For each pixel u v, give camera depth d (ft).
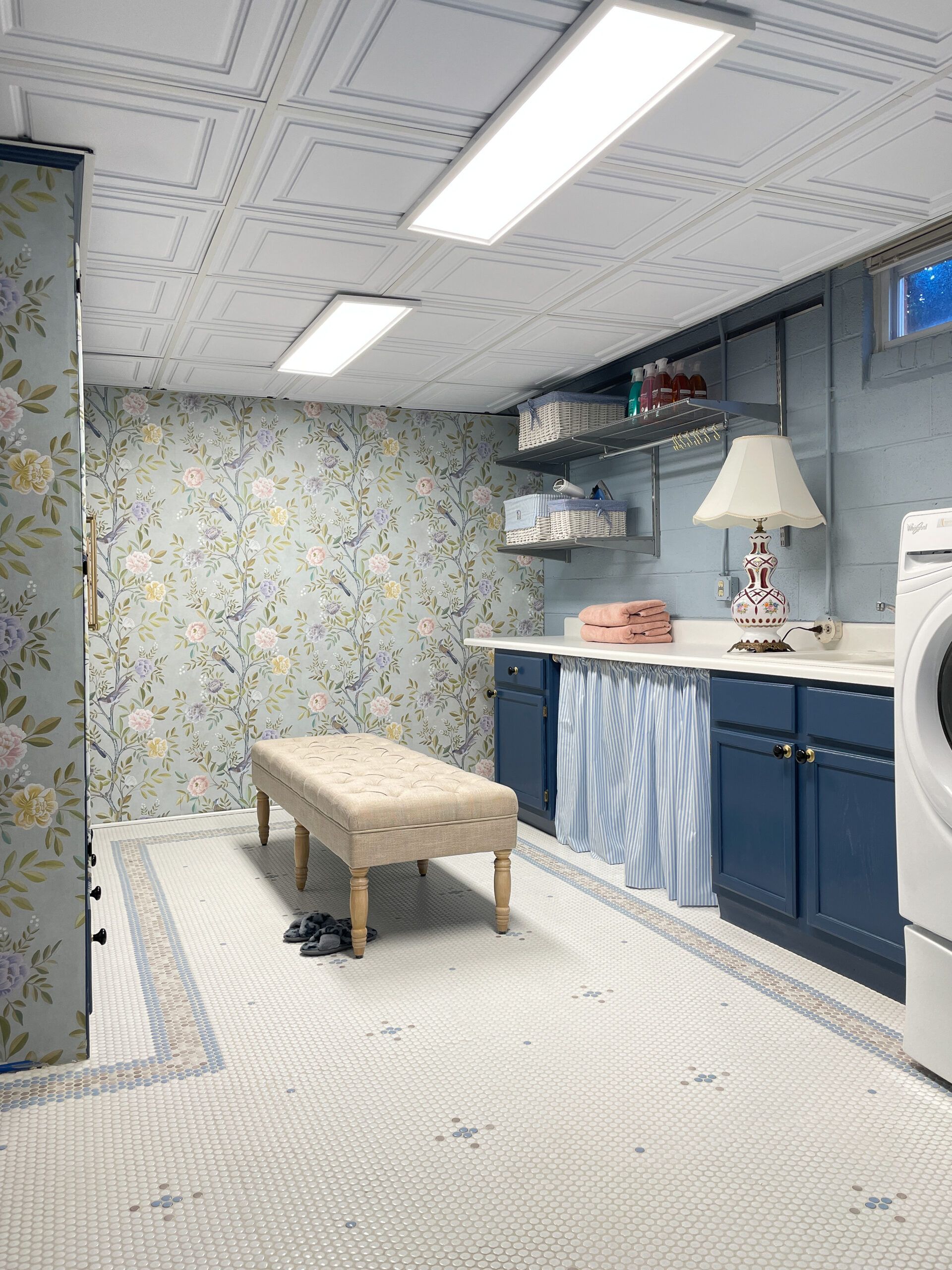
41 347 7.23
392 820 9.42
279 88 6.41
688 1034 7.63
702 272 10.27
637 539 14.32
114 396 15.19
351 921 10.16
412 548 17.39
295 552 16.42
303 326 12.05
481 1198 5.49
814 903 8.78
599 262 9.89
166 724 15.55
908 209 8.70
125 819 15.31
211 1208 5.42
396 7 5.54
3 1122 6.41
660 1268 4.88
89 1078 7.04
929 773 6.63
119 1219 5.34
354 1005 8.30
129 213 8.45
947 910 6.58
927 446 9.96
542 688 14.08
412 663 17.40
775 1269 4.87
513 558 18.26
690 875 10.80
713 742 10.19
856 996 8.33
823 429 11.26
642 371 13.52
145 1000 8.47
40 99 6.49
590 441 14.49
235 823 15.25
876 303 10.66
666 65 6.15
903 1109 6.47
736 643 10.93
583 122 6.85
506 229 8.86
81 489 7.34
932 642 6.64
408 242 9.21
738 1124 6.28
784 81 6.45
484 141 7.06
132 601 15.30
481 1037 7.64
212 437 15.81
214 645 15.85
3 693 7.18
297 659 16.48
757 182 8.02
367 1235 5.17
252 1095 6.75
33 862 7.27
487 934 10.03
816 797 8.73
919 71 6.36
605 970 9.00
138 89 6.39
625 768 12.35
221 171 7.63
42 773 7.28
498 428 18.12
